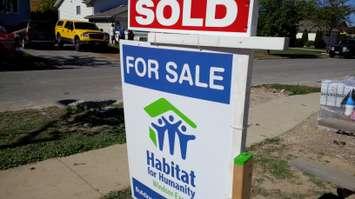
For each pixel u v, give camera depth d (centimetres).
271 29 3036
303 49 4603
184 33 228
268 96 1091
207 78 210
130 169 281
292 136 653
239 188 197
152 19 247
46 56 2086
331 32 5750
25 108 822
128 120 273
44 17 4003
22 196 401
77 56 2183
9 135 612
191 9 222
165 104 238
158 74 240
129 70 263
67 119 727
